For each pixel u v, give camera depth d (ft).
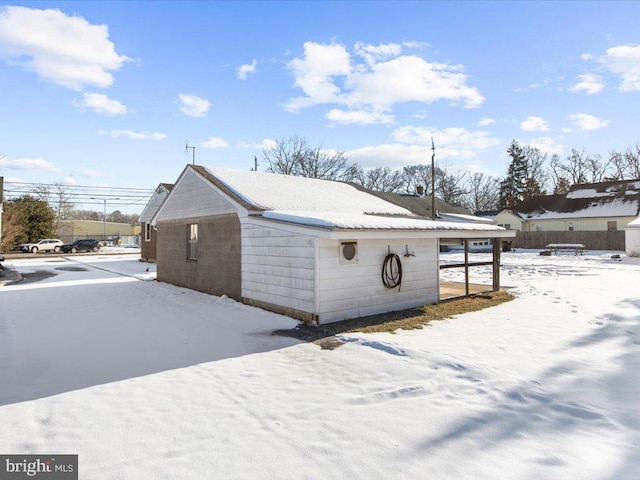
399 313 27.27
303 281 25.23
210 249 36.99
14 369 16.39
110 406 12.83
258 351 18.89
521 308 28.81
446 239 32.78
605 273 52.60
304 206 33.50
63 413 12.32
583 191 129.08
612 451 10.05
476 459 9.78
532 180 189.67
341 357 17.81
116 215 322.96
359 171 155.33
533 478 8.98
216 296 35.86
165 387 14.43
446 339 20.26
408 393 13.74
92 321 25.66
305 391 14.03
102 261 84.17
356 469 9.40
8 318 26.63
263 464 9.61
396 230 26.16
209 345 19.95
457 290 38.45
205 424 11.62
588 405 12.64
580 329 22.24
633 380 14.65
